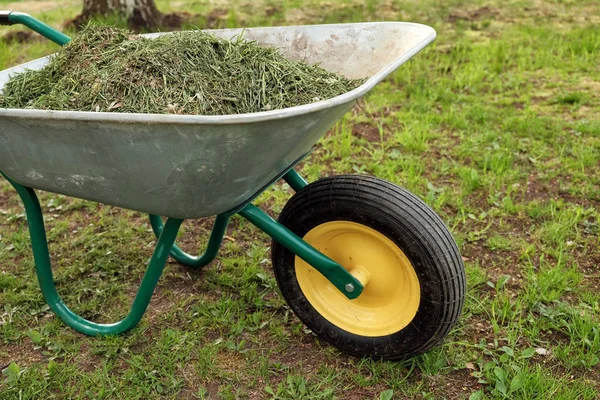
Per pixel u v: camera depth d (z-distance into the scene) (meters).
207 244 2.86
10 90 2.17
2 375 2.21
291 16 7.16
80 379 2.19
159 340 2.35
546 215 3.15
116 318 2.52
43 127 1.73
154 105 1.87
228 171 1.73
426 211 1.96
